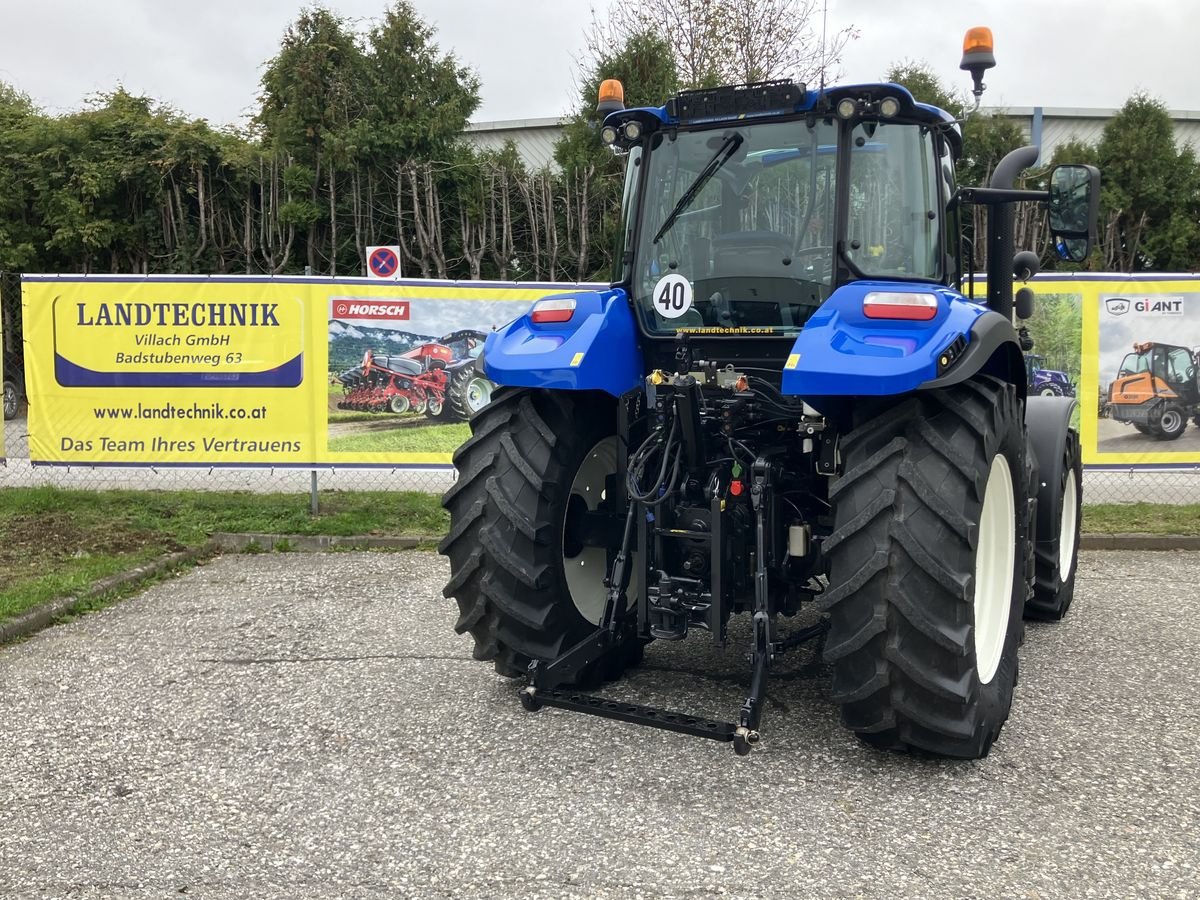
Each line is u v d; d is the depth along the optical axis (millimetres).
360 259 15812
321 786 3080
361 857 2633
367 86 16297
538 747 3375
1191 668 4254
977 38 4172
